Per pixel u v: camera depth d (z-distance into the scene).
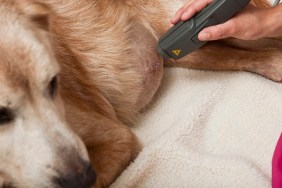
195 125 1.54
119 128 1.57
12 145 1.22
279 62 1.70
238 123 1.56
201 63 1.75
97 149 1.50
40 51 1.27
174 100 1.70
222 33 1.53
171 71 1.79
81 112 1.50
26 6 1.37
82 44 1.67
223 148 1.51
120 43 1.73
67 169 1.21
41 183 1.22
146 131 1.64
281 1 1.88
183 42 1.55
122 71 1.72
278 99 1.61
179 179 1.44
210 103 1.61
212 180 1.42
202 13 1.50
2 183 1.28
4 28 1.25
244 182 1.40
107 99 1.72
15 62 1.20
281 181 1.35
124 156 1.52
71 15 1.67
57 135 1.24
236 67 1.73
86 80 1.62
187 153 1.46
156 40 1.78
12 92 1.18
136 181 1.43
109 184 1.49
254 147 1.50
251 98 1.62
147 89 1.71
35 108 1.24
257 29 1.55
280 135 1.47
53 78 1.31
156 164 1.46
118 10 1.76
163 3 1.78
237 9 1.50
